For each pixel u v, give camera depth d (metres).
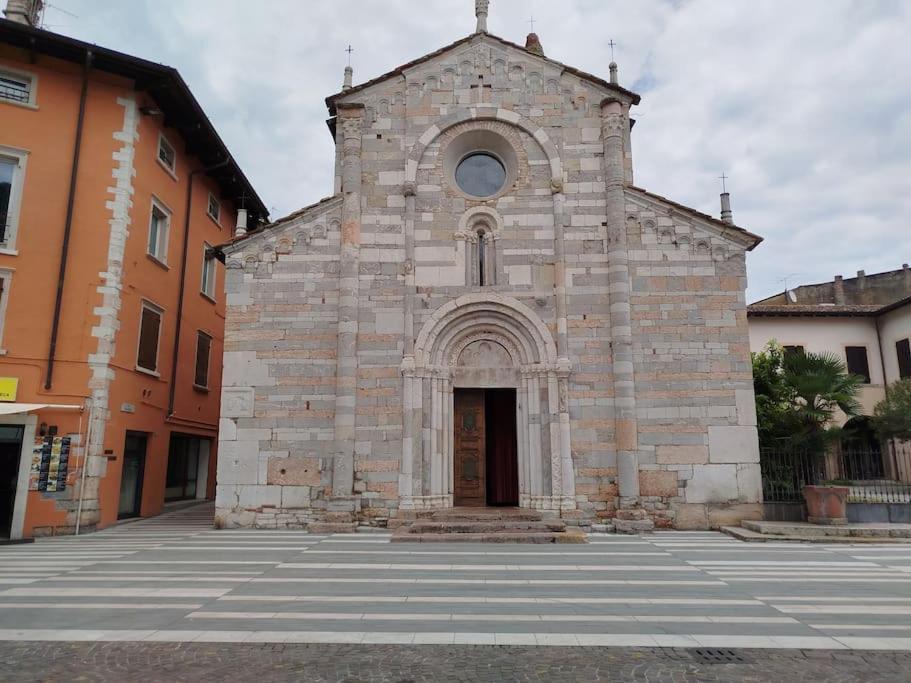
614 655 6.79
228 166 24.73
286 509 16.69
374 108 18.88
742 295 17.50
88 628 7.71
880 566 11.95
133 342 19.27
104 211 18.33
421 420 17.09
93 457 17.11
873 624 8.02
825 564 12.12
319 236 18.06
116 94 19.00
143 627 7.75
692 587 10.03
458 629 7.69
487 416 19.86
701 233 17.77
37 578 10.65
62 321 17.39
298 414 17.08
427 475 16.95
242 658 6.66
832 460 21.27
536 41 23.00
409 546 13.98
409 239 17.91
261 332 17.52
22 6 19.14
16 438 16.64
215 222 26.52
